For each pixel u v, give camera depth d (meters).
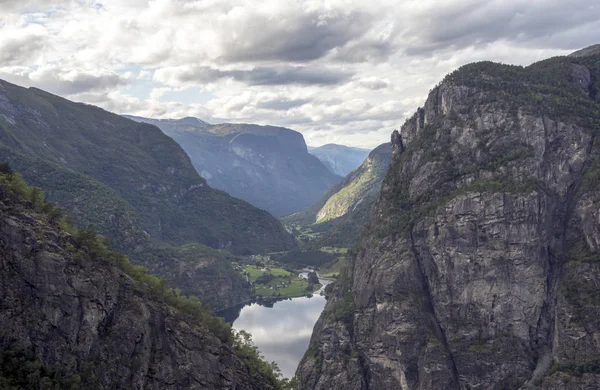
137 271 136.88
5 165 127.06
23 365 97.94
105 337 112.75
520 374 184.75
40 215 118.25
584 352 172.75
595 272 181.88
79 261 113.94
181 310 138.62
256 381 141.75
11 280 103.81
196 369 126.25
